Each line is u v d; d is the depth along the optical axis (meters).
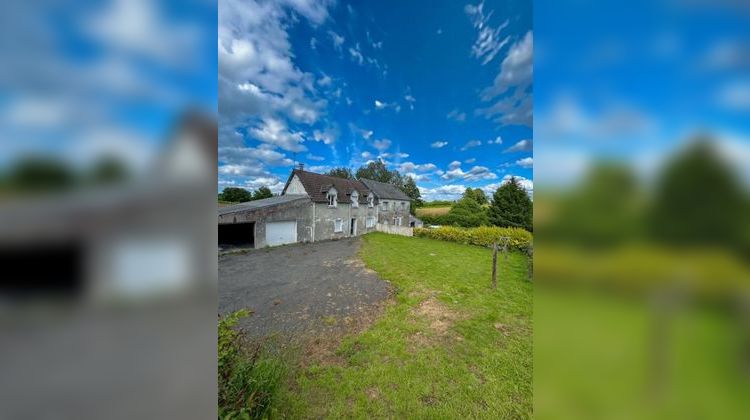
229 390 2.29
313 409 3.31
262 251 15.59
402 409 3.31
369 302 7.37
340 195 22.30
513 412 3.27
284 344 5.06
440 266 11.69
